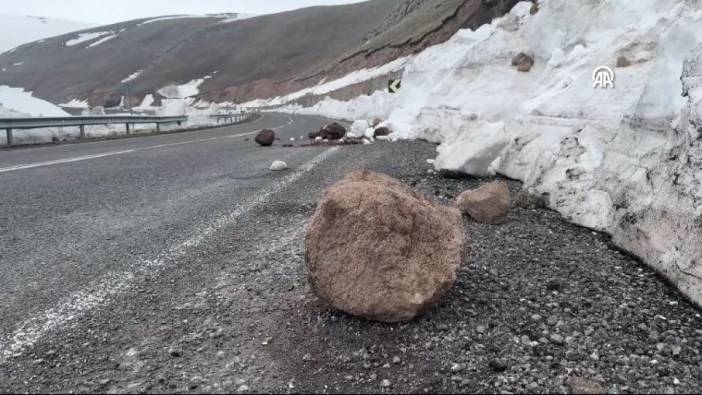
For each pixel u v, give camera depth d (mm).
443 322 2986
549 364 2574
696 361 2592
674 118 4160
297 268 3992
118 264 4215
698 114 3482
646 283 3564
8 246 4762
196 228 5301
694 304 3166
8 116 17672
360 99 33219
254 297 3461
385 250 2947
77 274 3996
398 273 2932
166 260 4285
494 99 12492
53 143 16719
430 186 7227
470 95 13328
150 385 2455
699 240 3234
